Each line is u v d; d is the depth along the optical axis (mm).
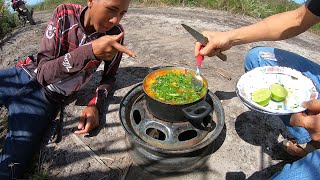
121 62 3238
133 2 5527
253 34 2166
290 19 2104
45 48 2277
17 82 2438
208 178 2137
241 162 2248
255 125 2543
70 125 2469
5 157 2064
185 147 2002
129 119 2172
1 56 3479
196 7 5199
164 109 1933
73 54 2016
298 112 1818
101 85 2627
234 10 4977
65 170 2150
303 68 2311
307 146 2152
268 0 5988
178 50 3541
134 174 2145
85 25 2229
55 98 2416
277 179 1659
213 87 2916
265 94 1932
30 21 4934
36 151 2271
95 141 2365
